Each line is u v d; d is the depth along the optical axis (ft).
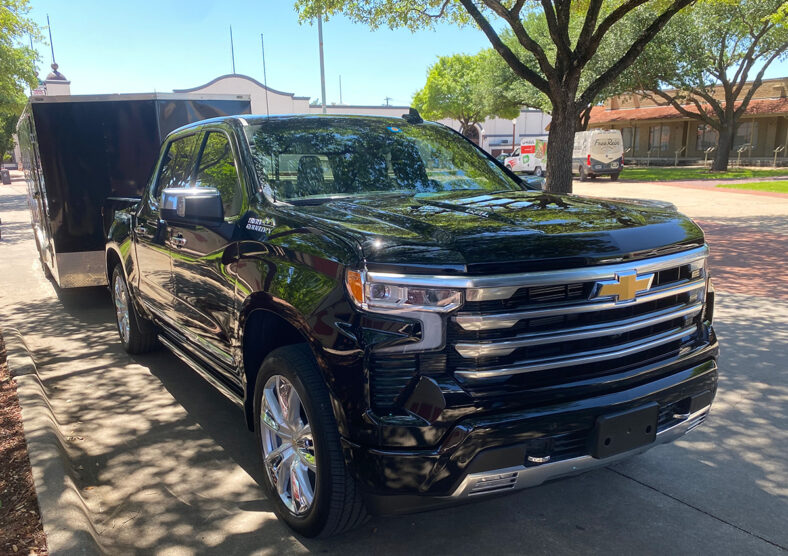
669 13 32.17
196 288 12.69
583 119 126.52
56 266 25.44
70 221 25.23
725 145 115.55
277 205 10.80
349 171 12.44
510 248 8.11
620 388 8.71
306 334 8.85
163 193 11.68
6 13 68.49
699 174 111.45
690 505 10.90
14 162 268.00
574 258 8.21
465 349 7.90
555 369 8.39
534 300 8.12
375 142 13.34
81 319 24.44
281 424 10.05
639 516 10.58
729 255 35.32
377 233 8.62
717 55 110.22
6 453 12.19
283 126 12.91
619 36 96.27
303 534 9.75
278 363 9.62
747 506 10.84
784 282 28.32
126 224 17.51
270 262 9.87
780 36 99.71
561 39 33.04
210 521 10.56
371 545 9.87
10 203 86.22
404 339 7.88
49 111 24.72
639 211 10.09
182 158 14.89
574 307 8.25
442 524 10.44
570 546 9.77
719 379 16.66
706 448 12.99
